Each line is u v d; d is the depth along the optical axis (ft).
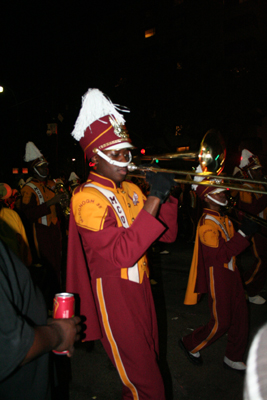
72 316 4.74
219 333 9.62
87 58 58.70
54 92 33.53
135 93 65.00
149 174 6.24
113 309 5.96
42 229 14.85
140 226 5.43
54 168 33.65
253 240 15.20
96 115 6.29
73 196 6.40
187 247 28.94
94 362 10.75
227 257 9.30
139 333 5.93
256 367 1.40
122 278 6.03
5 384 3.71
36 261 19.86
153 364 5.96
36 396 4.05
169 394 8.89
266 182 6.60
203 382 9.50
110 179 6.48
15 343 3.23
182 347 10.59
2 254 3.73
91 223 5.81
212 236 9.50
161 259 24.34
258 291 15.33
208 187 9.87
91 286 6.31
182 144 72.54
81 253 6.43
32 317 4.13
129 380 5.98
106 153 6.28
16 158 68.69
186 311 14.65
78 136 6.68
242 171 18.29
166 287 17.95
